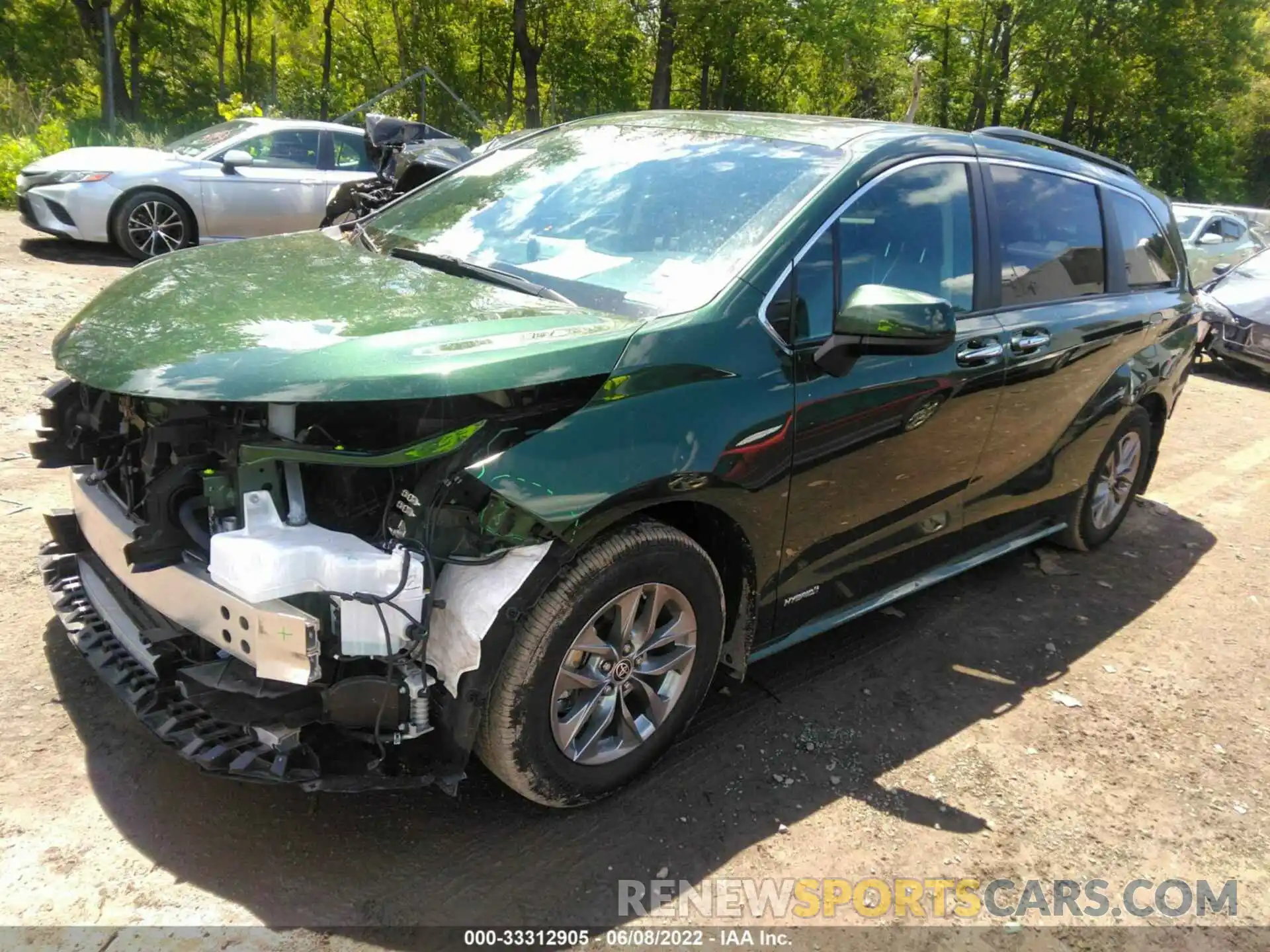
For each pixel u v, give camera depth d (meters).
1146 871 2.70
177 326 2.40
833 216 2.93
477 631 2.21
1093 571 4.84
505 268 3.00
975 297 3.46
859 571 3.35
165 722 2.33
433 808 2.63
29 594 3.42
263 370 2.16
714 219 2.96
